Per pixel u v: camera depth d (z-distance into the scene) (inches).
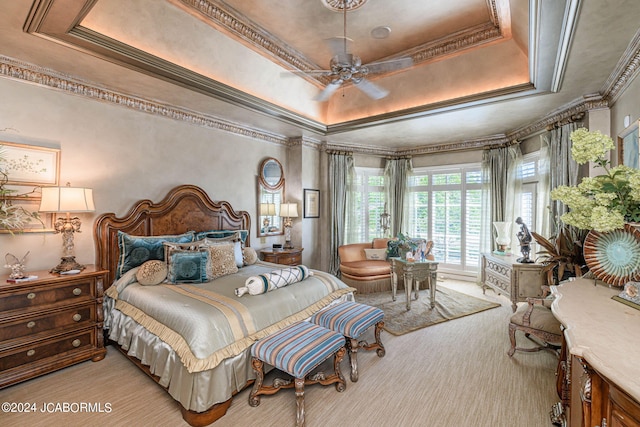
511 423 79.1
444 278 238.1
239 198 184.1
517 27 115.5
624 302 62.2
